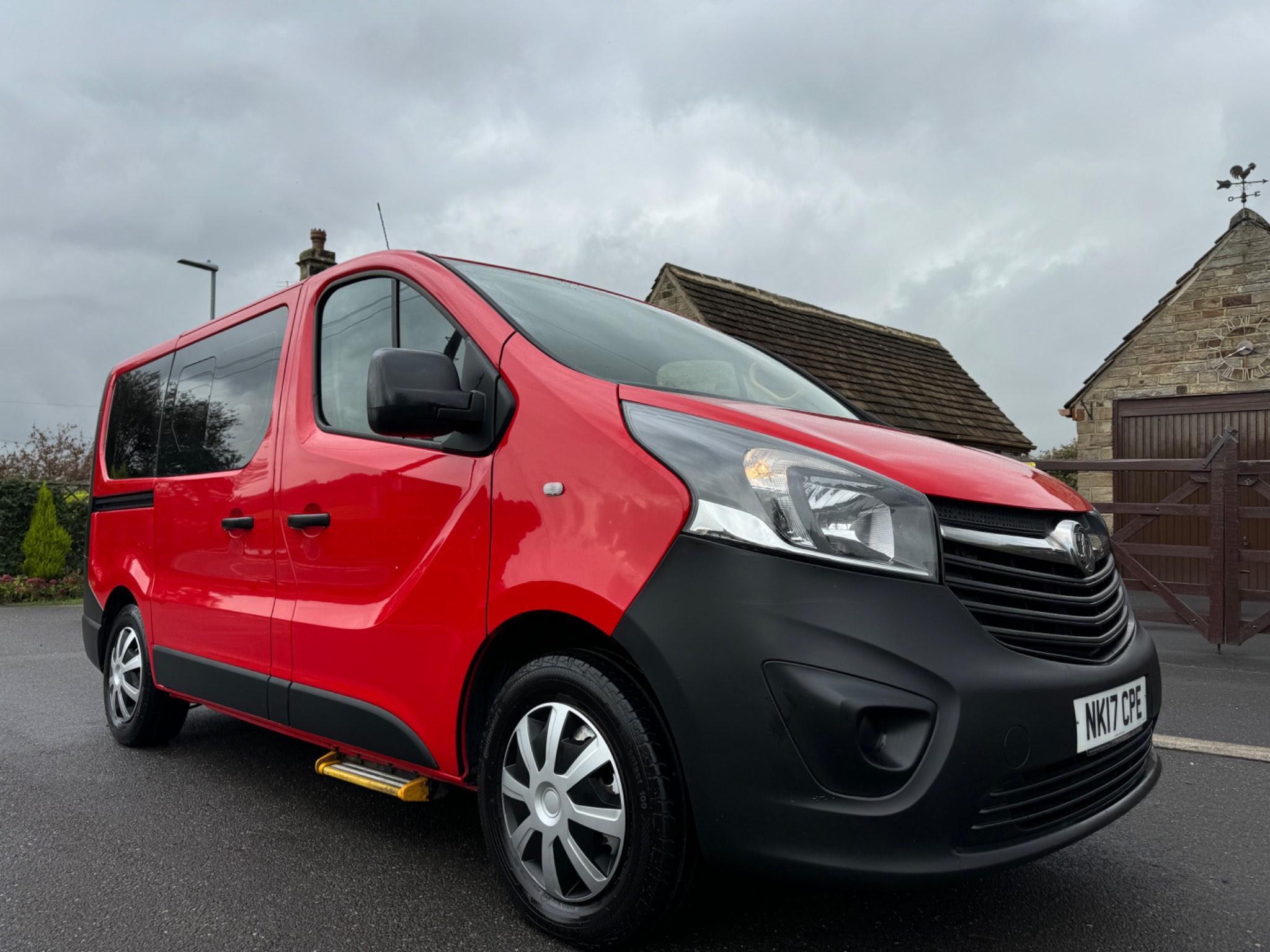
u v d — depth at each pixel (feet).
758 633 5.85
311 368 10.03
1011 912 7.44
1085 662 6.52
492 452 7.54
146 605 12.36
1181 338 39.04
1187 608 21.29
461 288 8.62
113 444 14.52
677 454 6.48
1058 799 6.32
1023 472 7.57
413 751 7.95
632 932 6.49
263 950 6.89
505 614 7.08
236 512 10.53
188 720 15.08
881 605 5.82
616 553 6.47
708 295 42.34
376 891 7.98
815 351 44.47
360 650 8.45
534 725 7.18
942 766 5.63
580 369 7.70
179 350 13.37
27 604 37.14
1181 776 11.14
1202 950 6.79
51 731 14.12
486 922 7.35
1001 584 6.30
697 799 6.04
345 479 8.86
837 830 5.67
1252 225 37.55
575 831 6.77
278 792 10.94
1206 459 20.80
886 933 7.04
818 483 6.10
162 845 9.16
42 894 7.96
